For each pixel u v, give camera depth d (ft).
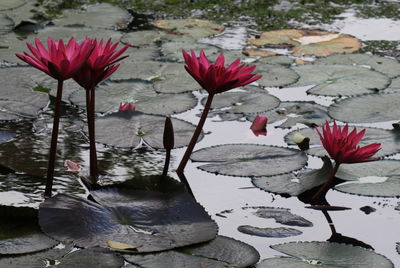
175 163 10.84
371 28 18.66
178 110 12.86
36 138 11.57
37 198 9.42
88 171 10.37
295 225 9.14
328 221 9.32
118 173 10.36
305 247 8.39
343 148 9.66
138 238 8.32
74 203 8.86
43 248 8.04
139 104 13.15
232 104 13.44
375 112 13.01
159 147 11.27
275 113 13.03
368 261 8.06
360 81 14.58
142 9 20.34
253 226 9.05
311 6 20.93
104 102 13.24
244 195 9.93
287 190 10.08
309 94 14.11
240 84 10.06
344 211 9.63
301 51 16.63
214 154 11.09
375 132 11.91
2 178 10.03
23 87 13.79
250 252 8.20
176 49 16.52
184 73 14.82
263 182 10.29
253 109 13.15
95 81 9.82
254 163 10.75
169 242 8.27
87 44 9.25
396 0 21.67
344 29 18.58
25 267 7.65
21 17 18.99
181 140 11.57
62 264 7.75
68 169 10.43
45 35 17.25
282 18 19.61
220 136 11.95
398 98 13.57
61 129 11.99
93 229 8.43
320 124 12.47
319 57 16.26
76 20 18.80
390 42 17.51
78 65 9.12
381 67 15.53
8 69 14.67
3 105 12.85
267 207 9.61
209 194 9.93
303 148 11.40
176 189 9.45
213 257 8.04
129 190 9.39
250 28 18.67
